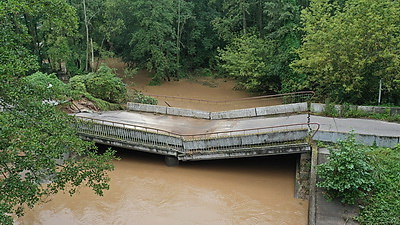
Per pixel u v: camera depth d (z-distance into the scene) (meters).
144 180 16.05
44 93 10.40
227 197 14.52
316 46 19.86
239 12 31.39
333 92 20.47
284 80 24.94
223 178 15.98
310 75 22.19
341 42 18.00
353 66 17.97
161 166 17.27
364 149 12.73
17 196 8.95
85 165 10.59
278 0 24.84
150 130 17.89
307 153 15.01
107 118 19.95
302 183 14.48
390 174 12.61
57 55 27.56
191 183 15.69
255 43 27.33
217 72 36.97
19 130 8.60
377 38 17.61
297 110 19.03
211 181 15.78
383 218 10.77
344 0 25.84
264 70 26.33
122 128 17.30
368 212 11.25
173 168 17.00
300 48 21.80
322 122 17.06
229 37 31.94
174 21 33.97
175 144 16.61
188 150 16.41
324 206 11.95
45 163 9.11
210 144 16.03
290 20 24.50
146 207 14.00
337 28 18.48
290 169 16.59
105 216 13.47
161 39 30.62
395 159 13.36
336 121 17.19
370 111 17.83
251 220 12.91
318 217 11.48
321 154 14.32
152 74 36.47
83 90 21.62
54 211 13.82
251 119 19.14
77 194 14.98
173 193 14.95
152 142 17.00
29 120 9.38
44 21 26.19
